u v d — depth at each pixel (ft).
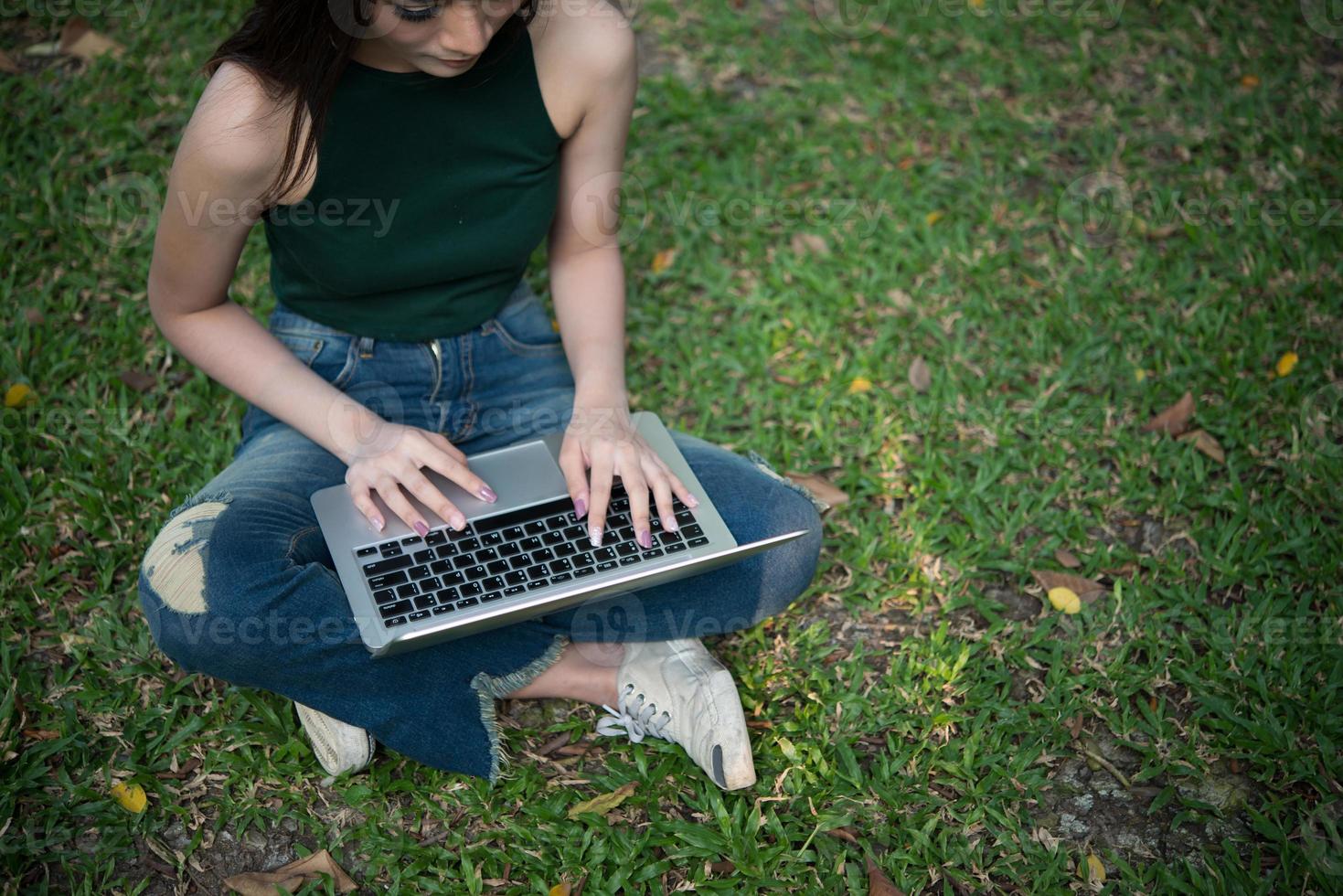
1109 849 6.91
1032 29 13.12
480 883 6.63
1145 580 8.41
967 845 6.92
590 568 6.48
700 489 7.01
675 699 7.07
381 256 7.04
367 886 6.67
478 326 7.68
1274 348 9.89
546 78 6.96
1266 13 13.16
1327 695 7.52
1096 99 12.36
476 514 6.72
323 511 6.70
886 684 7.77
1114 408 9.59
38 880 6.58
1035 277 10.67
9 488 8.52
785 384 9.86
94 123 11.21
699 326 10.24
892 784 7.18
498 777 7.08
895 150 11.76
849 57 12.79
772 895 6.66
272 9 6.16
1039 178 11.65
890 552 8.52
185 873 6.68
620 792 7.10
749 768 6.84
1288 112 12.12
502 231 7.23
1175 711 7.60
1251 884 6.65
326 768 6.98
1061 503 8.97
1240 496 8.76
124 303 9.89
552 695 7.39
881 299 10.44
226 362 7.06
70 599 8.00
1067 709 7.54
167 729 7.25
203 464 8.75
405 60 6.52
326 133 6.61
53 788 6.94
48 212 10.43
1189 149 11.84
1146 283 10.57
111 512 8.41
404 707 6.72
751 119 12.04
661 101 12.16
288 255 7.23
